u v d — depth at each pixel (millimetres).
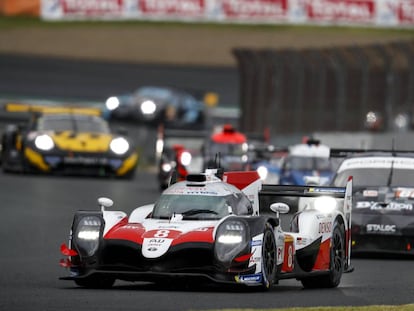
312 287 45875
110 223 42312
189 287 43219
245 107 144375
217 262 40344
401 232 60375
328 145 122688
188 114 194000
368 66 117312
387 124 114250
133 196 92812
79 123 111375
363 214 61125
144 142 172375
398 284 47312
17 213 77625
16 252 58938
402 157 65125
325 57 125062
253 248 40406
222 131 107125
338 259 46906
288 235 43719
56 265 53656
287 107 134125
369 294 42562
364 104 117875
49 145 107688
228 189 44969
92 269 41562
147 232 41719
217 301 38219
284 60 134250
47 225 71250
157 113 192125
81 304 37250
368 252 63719
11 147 113375
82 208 81312
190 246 40656
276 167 94625
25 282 46312
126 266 41125
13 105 113312
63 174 111562
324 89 124938
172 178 47938
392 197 61719
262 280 40750
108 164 108688
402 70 112438
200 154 103812
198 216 43312
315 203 45781
